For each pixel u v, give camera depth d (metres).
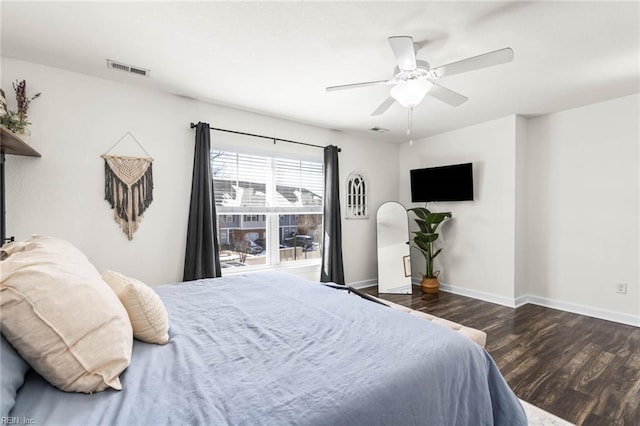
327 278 4.03
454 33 1.97
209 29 1.93
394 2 1.68
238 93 2.98
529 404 1.84
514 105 3.32
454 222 4.36
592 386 2.02
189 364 1.04
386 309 1.64
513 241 3.70
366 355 1.11
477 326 3.08
